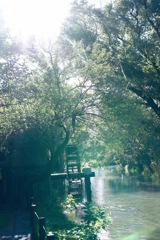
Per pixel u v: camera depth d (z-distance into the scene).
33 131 21.30
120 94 21.19
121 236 16.94
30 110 19.31
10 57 16.47
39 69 20.52
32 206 14.23
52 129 21.12
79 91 20.83
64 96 20.16
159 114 30.52
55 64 20.56
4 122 18.80
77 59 21.28
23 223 15.47
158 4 28.09
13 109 18.61
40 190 24.59
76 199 31.08
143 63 30.67
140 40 29.11
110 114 21.28
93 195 35.44
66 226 16.73
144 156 55.66
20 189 23.05
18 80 17.22
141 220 20.83
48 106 19.92
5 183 23.25
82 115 22.11
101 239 16.39
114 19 29.75
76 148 33.88
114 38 31.11
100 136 24.30
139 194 33.62
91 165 65.00
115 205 27.45
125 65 28.72
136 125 22.75
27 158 23.89
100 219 16.09
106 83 20.86
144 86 29.27
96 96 20.95
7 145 21.97
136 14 30.19
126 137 23.98
